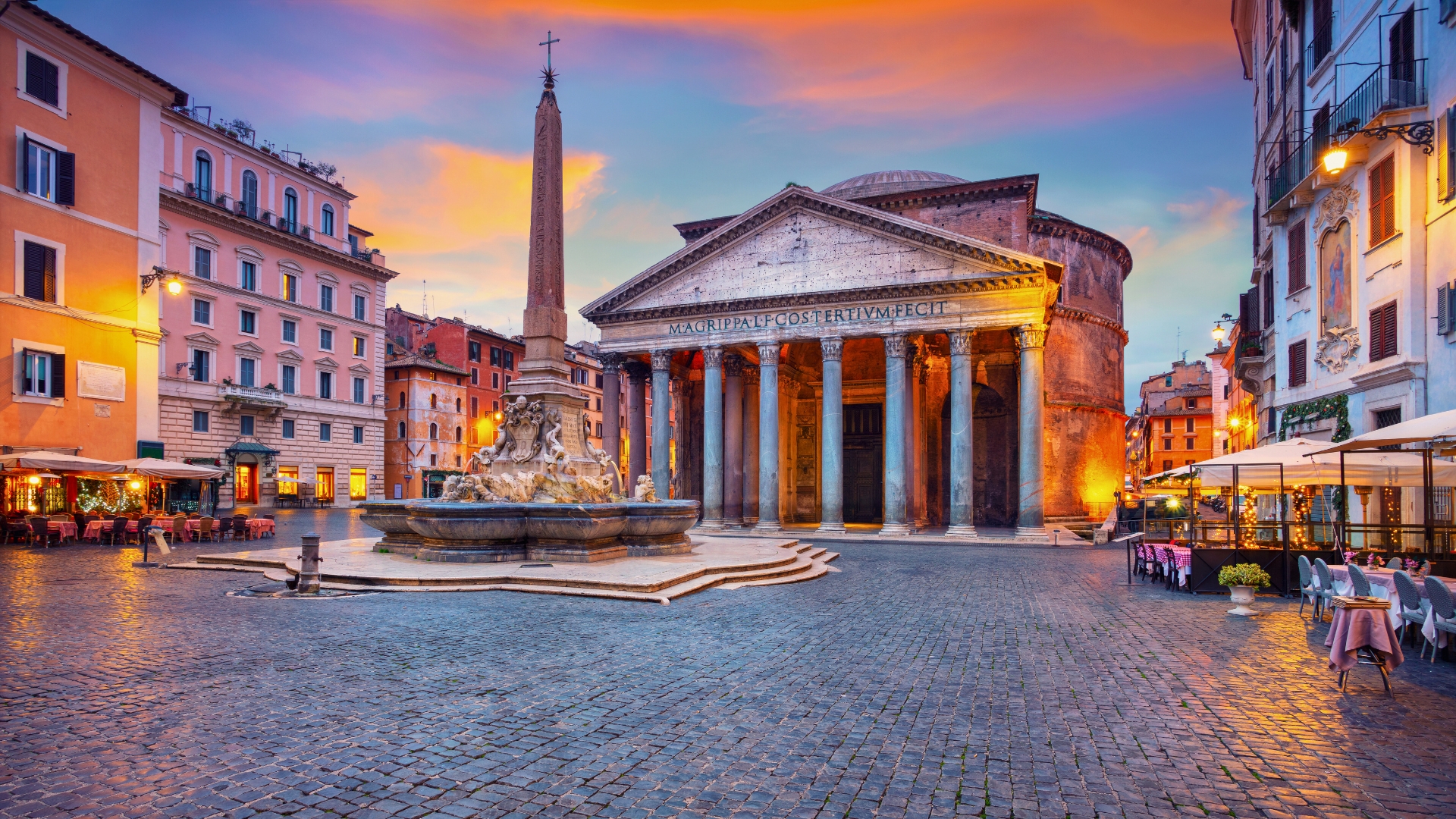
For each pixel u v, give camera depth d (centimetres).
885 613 1260
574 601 1273
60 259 2739
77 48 2784
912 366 3616
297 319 4878
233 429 4484
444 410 6291
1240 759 595
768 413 3600
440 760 568
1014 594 1541
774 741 623
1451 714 723
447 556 1593
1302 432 2327
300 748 585
